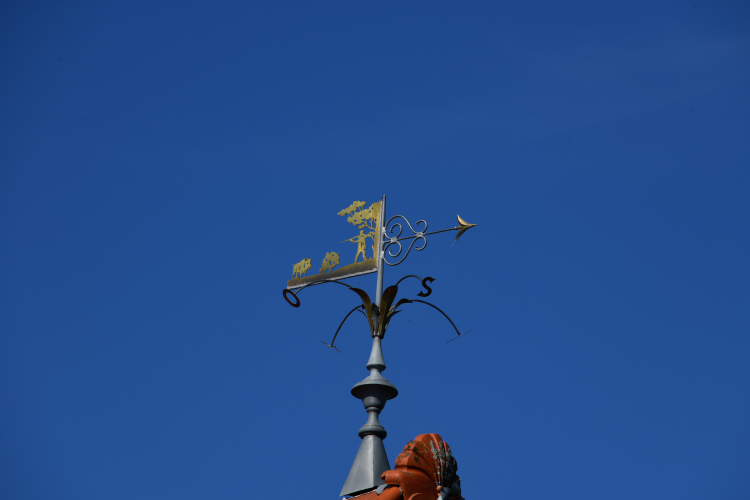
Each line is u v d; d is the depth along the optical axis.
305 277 11.24
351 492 9.37
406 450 9.23
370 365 10.00
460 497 9.51
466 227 10.54
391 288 10.22
